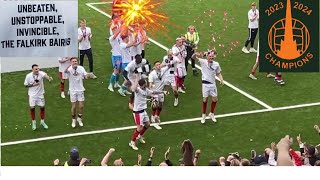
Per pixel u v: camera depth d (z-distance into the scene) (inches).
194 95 934.4
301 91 952.3
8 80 964.0
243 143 805.2
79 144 795.4
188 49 937.5
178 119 863.1
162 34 1155.9
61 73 903.7
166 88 944.9
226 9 1289.4
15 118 857.5
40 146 788.6
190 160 528.7
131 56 938.1
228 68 1034.1
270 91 951.6
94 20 1221.1
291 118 870.4
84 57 1059.3
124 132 826.2
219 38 1155.9
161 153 777.6
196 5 1300.4
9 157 761.0
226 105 908.0
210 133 829.2
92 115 870.4
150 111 873.5
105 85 962.1
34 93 815.1
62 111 880.3
